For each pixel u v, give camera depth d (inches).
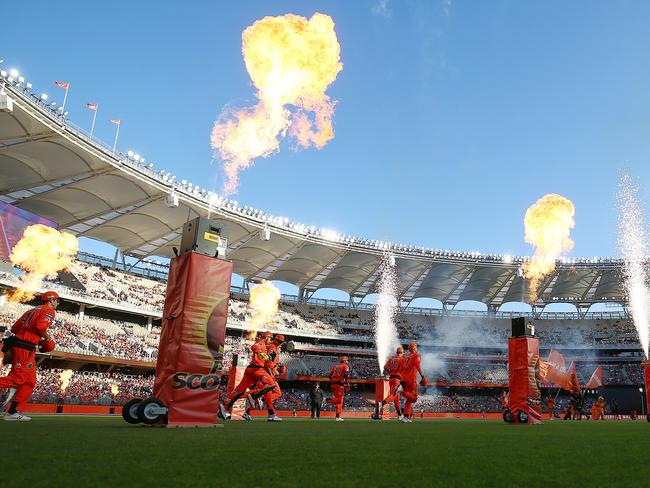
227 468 148.3
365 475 141.8
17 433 248.8
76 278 1892.2
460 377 2586.1
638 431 418.9
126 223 1834.4
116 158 1467.8
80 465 146.8
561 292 2716.5
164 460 161.0
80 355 1654.8
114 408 1339.8
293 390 2343.8
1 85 1129.4
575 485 133.6
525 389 639.8
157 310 2058.3
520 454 203.9
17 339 381.1
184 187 1696.6
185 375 343.0
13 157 1365.7
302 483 127.9
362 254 2282.2
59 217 1731.1
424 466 161.9
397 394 681.0
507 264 2391.7
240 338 2368.4
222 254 374.9
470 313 2888.8
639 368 2581.2
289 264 2347.4
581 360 2637.8
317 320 2630.4
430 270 2469.2
